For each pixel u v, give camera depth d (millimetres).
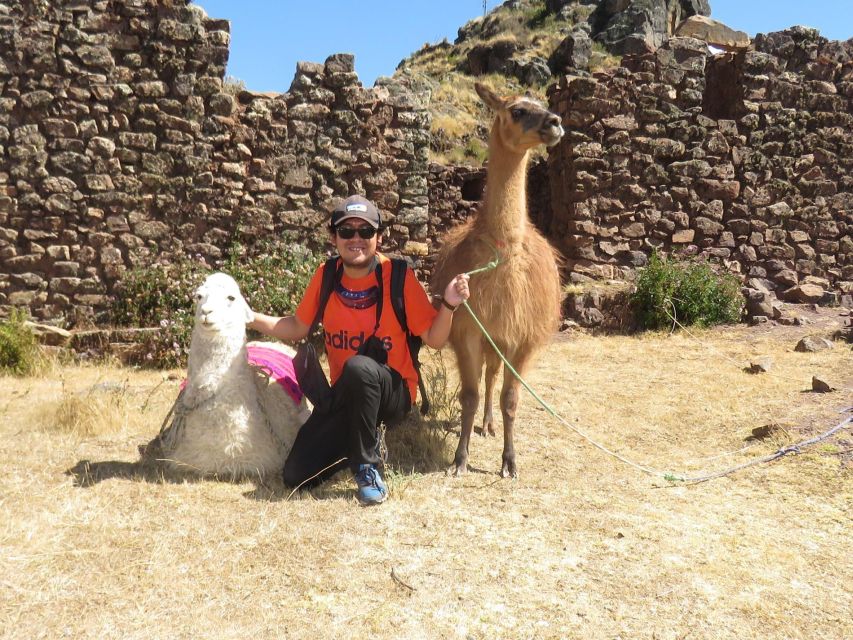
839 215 12492
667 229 11852
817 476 4863
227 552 3512
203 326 4316
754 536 3980
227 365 4449
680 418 6387
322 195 10383
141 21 9445
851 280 12531
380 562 3504
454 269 4898
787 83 12234
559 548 3760
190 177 9719
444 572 3436
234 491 4285
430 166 13492
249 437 4469
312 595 3168
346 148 10484
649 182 11781
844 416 5973
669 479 4785
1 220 9078
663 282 10680
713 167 11969
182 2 9547
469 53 31812
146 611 2973
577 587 3350
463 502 4352
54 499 4023
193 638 2801
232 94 10109
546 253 5008
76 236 9336
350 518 3996
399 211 10789
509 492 4562
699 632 3008
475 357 4891
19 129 9070
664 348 9438
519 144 4598
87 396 5863
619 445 5695
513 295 4711
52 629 2805
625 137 11656
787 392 6879
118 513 3885
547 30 33719
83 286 9328
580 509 4316
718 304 10789
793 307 11523
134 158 9492
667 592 3328
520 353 5008
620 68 11680
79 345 8695
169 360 8445
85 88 9273
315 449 4395
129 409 5875
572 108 11672
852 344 8914
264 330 4715
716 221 12031
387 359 4426
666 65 11852
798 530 4078
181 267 9469
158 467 4602
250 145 10070
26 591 3057
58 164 9227
